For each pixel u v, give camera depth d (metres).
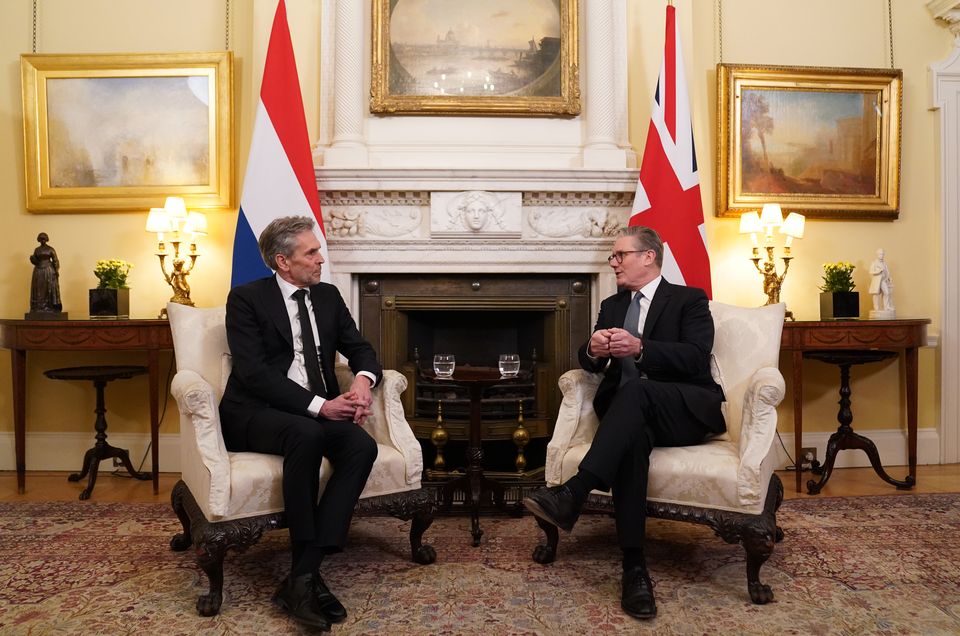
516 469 3.45
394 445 2.36
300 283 2.41
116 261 3.61
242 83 3.89
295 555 2.01
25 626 1.91
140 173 3.84
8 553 2.51
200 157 3.84
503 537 2.71
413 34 3.67
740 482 2.02
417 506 2.32
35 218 3.87
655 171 3.38
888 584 2.19
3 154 3.87
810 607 2.02
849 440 3.48
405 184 3.42
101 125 3.83
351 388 2.34
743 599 2.08
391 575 2.28
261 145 3.26
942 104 4.05
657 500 2.14
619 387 2.36
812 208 3.94
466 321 3.98
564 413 2.46
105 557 2.47
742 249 3.95
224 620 1.95
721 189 3.90
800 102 3.96
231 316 2.32
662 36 3.68
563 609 2.01
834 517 2.93
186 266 3.86
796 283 4.00
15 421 3.40
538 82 3.68
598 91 3.60
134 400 3.89
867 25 4.05
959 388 4.06
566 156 3.66
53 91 3.83
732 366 2.47
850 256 4.04
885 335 3.48
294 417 2.12
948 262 4.05
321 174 3.40
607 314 2.67
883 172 4.00
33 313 3.50
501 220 3.47
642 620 1.93
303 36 3.62
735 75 3.90
